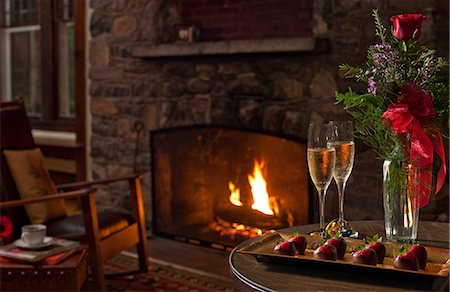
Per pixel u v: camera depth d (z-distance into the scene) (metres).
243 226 4.36
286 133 4.10
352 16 3.69
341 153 1.92
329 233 1.96
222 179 4.45
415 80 1.80
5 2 6.79
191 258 4.34
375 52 1.84
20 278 2.99
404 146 1.80
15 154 3.73
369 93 1.84
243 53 4.22
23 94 6.72
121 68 5.05
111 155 5.20
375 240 1.80
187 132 4.62
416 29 1.80
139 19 4.91
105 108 5.20
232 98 4.39
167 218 4.80
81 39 5.37
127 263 4.27
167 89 4.77
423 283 1.58
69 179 6.18
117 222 3.76
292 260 1.70
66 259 3.10
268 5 4.41
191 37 4.66
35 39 6.55
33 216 3.68
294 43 3.91
